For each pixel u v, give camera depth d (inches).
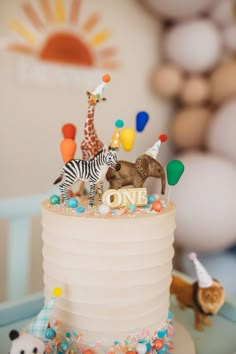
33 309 26.1
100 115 49.9
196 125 52.1
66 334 18.8
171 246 20.1
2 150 43.5
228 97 50.2
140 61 53.1
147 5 51.9
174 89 52.9
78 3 46.4
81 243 17.9
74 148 20.3
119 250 17.9
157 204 19.9
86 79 48.3
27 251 38.9
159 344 19.2
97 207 20.2
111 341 18.5
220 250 50.8
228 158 48.5
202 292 23.9
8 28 42.4
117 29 50.4
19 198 38.8
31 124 45.2
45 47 44.8
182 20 52.4
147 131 54.2
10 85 43.1
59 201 20.9
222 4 51.8
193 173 47.0
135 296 18.4
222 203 46.0
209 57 51.8
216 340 23.2
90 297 18.2
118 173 20.9
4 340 22.7
